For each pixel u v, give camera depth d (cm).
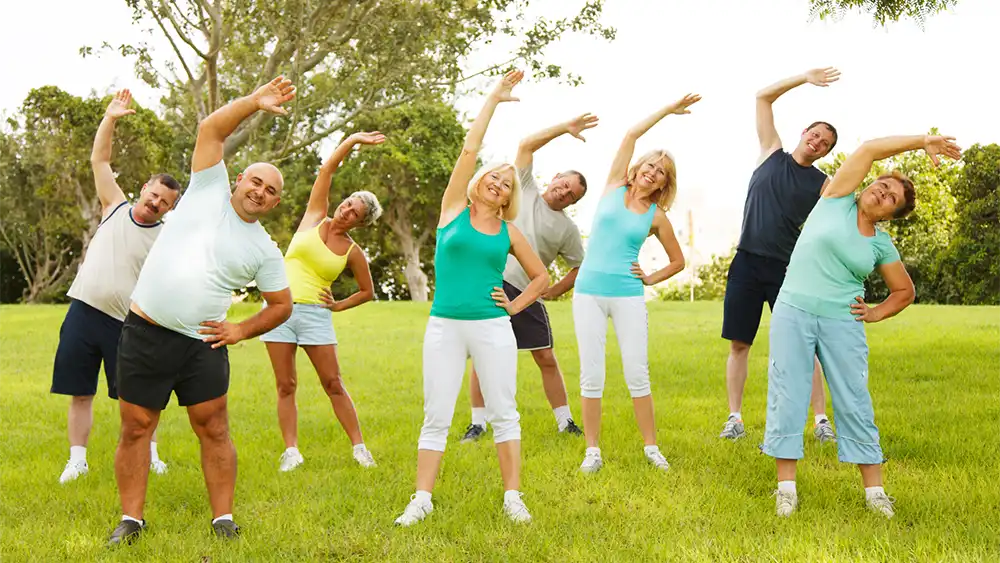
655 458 505
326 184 532
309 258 519
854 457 414
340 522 402
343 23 1559
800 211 576
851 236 414
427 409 416
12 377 949
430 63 1590
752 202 591
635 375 508
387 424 657
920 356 966
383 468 507
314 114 1756
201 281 365
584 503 431
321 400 794
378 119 2364
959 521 390
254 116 1672
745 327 594
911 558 344
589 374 507
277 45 1553
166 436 615
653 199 523
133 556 356
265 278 383
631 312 508
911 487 447
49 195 3341
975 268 2333
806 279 423
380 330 1536
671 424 634
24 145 3306
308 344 519
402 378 946
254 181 372
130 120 2788
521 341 609
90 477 483
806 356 422
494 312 415
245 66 1675
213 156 375
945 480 455
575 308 519
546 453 540
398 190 3438
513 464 416
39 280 3747
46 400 789
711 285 3862
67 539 375
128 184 2900
